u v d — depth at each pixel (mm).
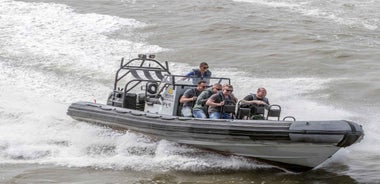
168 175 28297
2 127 36469
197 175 28375
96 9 75938
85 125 36125
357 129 26281
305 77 50812
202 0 85188
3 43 58344
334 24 73062
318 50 59562
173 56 56438
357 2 89000
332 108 41812
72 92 45438
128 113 32969
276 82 48719
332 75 51469
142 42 61406
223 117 30375
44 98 43625
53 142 34062
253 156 28797
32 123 37500
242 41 63062
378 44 63375
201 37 64000
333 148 26641
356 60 56688
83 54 55875
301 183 27312
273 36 65562
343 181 27562
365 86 47625
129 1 82688
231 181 27406
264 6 83625
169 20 71500
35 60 53281
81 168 29531
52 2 78375
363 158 31688
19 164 30125
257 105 30109
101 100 43750
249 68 53125
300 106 42281
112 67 52219
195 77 32875
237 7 81500
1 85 46062
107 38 62156
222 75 50500
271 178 28062
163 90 33406
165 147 31156
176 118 30328
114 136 34156
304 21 74062
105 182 27188
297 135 26375
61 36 62062
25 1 77625
